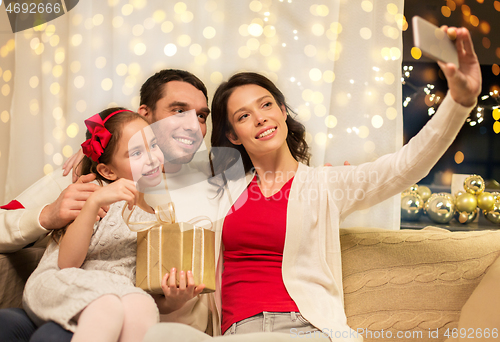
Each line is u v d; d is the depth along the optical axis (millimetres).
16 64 1608
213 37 1574
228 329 1002
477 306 985
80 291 828
